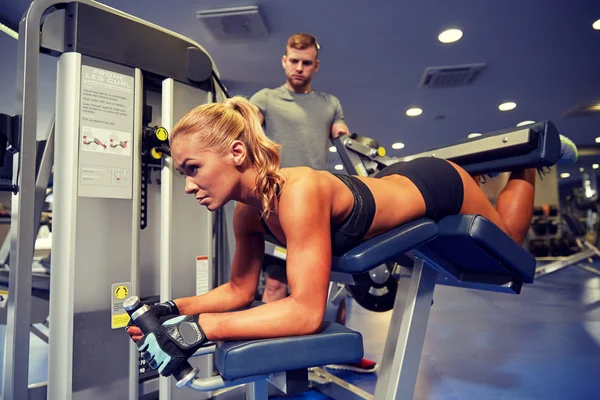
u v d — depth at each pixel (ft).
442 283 4.41
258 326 2.19
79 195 3.50
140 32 3.90
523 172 4.30
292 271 2.35
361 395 4.90
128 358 3.76
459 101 18.17
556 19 11.58
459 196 3.68
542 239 25.59
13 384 3.17
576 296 13.33
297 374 2.32
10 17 10.57
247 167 2.51
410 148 27.20
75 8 3.51
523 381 5.93
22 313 3.24
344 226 2.85
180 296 4.09
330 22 11.46
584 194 21.56
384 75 15.14
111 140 3.70
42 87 14.40
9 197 16.51
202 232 4.30
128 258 3.78
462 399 5.32
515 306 11.80
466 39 12.62
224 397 4.33
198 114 2.44
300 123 6.19
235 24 11.30
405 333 3.54
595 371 6.31
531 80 15.93
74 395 3.42
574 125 23.08
